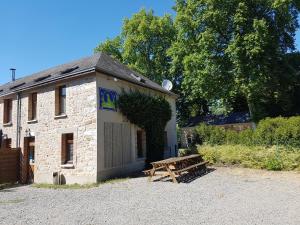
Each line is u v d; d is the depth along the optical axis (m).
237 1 22.83
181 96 34.50
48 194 11.13
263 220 6.34
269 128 14.84
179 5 27.47
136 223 6.43
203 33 23.84
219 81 24.69
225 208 7.50
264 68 21.80
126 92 15.96
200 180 12.00
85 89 14.15
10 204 9.30
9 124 18.34
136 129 16.48
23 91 17.52
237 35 22.14
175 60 27.89
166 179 12.55
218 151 15.61
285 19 23.38
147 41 33.31
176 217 6.82
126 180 13.00
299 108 28.17
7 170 16.55
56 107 15.45
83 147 13.82
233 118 31.48
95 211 7.70
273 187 10.13
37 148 16.12
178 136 33.00
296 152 13.23
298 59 27.59
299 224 6.00
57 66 20.61
